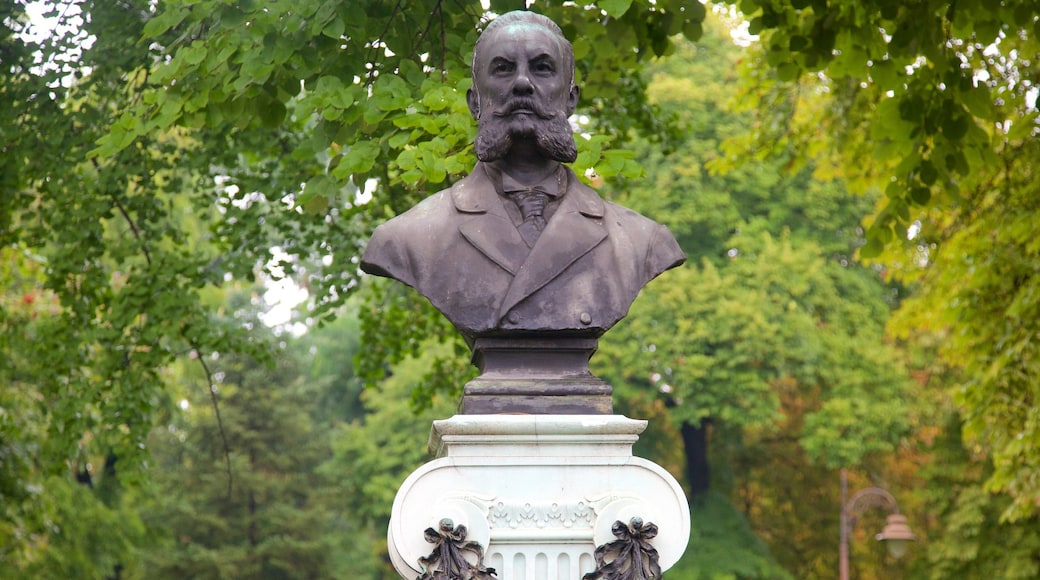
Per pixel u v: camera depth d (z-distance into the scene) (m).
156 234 14.21
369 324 15.34
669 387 28.48
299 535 34.22
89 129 12.92
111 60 12.38
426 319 15.30
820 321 28.92
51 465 14.19
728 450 32.84
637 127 14.78
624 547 5.63
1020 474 13.54
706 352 27.89
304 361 42.88
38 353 14.03
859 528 32.69
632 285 5.91
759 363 28.28
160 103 8.81
